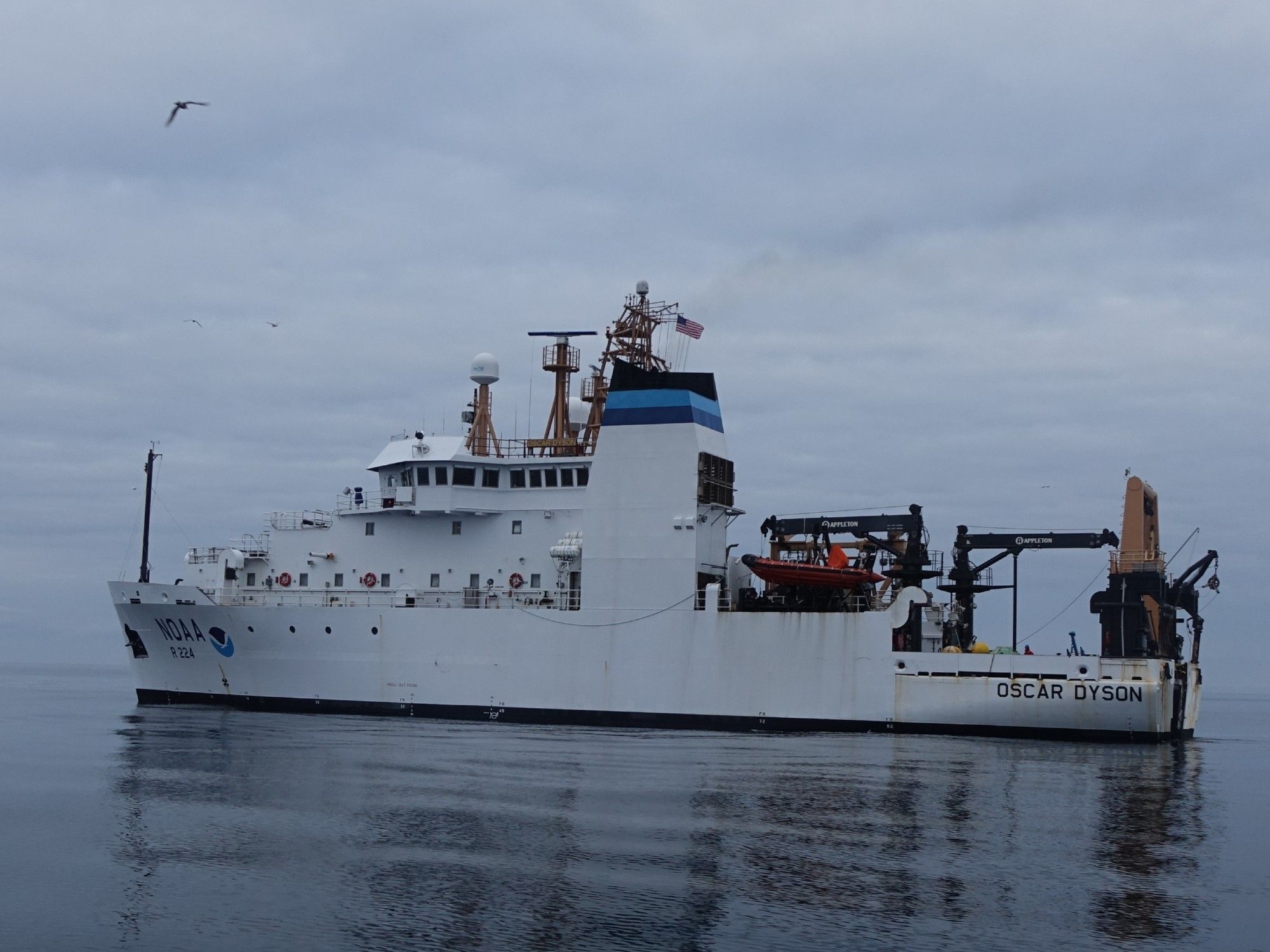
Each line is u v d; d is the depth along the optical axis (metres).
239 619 68.06
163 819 39.66
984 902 30.88
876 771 48.09
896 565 60.94
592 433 68.88
